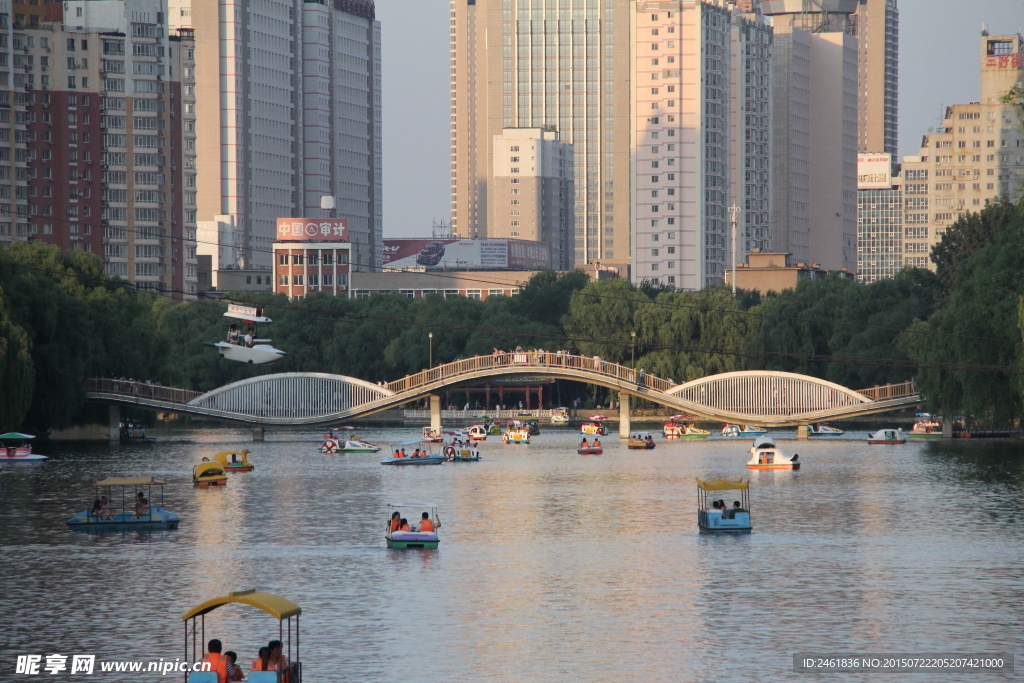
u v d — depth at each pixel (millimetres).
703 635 129875
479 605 143375
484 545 183875
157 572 163375
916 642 126938
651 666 119625
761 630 131625
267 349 170875
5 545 184625
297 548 181750
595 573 161125
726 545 182125
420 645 126750
